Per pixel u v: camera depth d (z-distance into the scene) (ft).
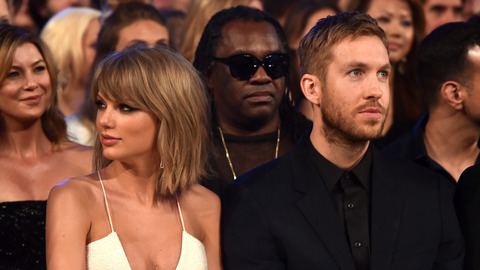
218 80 9.82
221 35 9.82
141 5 13.09
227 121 9.93
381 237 7.68
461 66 9.55
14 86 9.34
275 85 9.71
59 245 7.29
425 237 7.78
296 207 7.80
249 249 7.77
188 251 7.84
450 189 8.27
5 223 9.32
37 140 9.87
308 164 8.02
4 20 12.59
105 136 7.57
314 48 7.85
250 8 10.20
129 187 7.94
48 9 14.80
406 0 12.68
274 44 9.70
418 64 10.18
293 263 7.63
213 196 8.40
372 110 7.56
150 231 7.84
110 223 7.67
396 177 8.04
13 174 9.66
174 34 13.47
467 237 8.20
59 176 9.85
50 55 9.82
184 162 7.90
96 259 7.46
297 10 12.79
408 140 10.09
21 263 9.33
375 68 7.61
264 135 9.95
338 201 7.94
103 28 12.85
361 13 7.88
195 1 13.35
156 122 7.70
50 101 9.92
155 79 7.57
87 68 14.08
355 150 7.88
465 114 9.63
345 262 7.56
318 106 7.95
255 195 7.91
